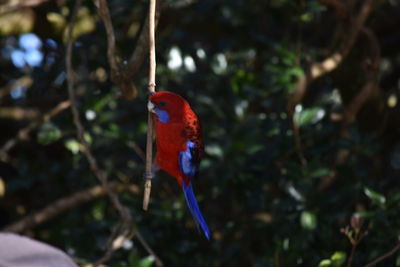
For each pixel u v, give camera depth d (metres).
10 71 12.36
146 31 6.22
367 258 7.86
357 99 9.55
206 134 9.72
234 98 10.08
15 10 9.60
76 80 10.41
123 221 8.37
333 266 7.29
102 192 10.05
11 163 11.56
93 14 9.86
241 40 11.59
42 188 11.63
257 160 8.98
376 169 10.67
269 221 8.77
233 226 9.47
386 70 13.15
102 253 9.17
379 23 11.98
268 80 9.89
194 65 10.69
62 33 9.79
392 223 7.74
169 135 6.52
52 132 9.34
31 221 10.02
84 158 10.12
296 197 8.27
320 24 11.54
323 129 9.01
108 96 9.95
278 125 9.20
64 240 10.23
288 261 8.03
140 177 10.05
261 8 11.61
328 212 8.28
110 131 9.62
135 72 6.45
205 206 9.79
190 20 11.58
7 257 3.36
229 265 9.87
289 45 10.14
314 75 8.98
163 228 9.45
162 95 6.51
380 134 10.94
